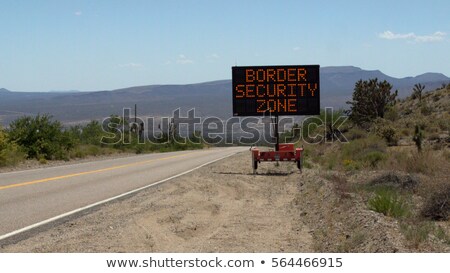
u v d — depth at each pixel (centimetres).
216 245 1032
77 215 1305
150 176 2294
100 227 1159
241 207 1513
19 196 1617
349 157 2783
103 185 1939
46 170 2547
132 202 1527
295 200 1620
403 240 960
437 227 1152
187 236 1132
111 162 3206
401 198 1395
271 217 1338
